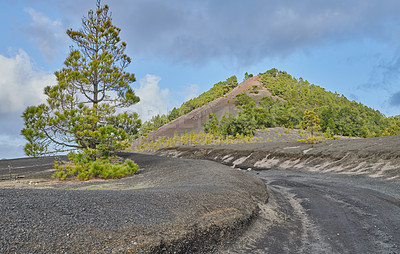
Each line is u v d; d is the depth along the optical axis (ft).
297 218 29.17
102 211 19.33
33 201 18.95
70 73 76.79
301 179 63.62
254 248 19.72
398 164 58.03
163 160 80.94
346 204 33.60
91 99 85.87
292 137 220.23
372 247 19.69
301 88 618.44
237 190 33.53
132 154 101.96
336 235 22.74
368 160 67.21
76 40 89.81
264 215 28.68
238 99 463.83
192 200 25.40
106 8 93.45
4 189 21.99
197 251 17.72
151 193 26.02
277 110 347.56
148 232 17.24
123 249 14.70
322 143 104.27
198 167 59.67
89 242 14.70
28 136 59.57
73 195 22.04
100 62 85.10
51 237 14.42
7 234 13.76
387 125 387.75
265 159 104.88
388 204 32.14
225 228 21.49
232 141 206.59
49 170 71.41
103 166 58.49
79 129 68.64
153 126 412.36
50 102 67.82
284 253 18.99
